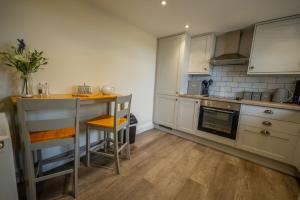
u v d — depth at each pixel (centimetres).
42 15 138
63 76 159
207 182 151
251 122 195
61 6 150
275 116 177
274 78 221
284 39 187
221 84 274
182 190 138
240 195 136
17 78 129
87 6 172
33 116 143
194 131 254
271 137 182
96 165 169
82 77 177
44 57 143
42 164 134
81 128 185
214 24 220
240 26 223
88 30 176
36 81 140
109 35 202
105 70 203
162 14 196
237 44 244
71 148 176
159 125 314
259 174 171
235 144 210
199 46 267
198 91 275
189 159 196
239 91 254
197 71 273
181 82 272
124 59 229
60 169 158
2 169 85
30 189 104
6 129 93
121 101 153
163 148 225
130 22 227
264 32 201
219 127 232
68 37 159
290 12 173
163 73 293
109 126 151
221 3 162
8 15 119
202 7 173
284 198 135
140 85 271
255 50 209
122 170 163
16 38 125
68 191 128
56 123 108
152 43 282
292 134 167
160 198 126
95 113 199
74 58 167
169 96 288
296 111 163
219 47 271
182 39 261
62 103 106
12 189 91
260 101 208
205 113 240
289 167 174
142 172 161
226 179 158
